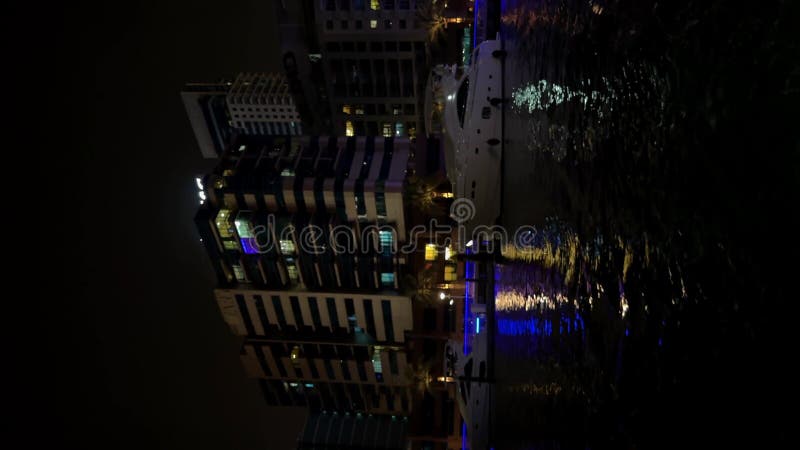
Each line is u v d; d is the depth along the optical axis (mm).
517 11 16078
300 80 69812
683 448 3510
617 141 5066
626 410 4832
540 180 10523
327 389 83562
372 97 71312
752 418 2555
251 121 120000
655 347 4043
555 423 8336
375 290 67000
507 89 19984
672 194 3652
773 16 2250
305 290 67312
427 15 63094
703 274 3139
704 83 3068
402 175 62031
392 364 74000
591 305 6223
